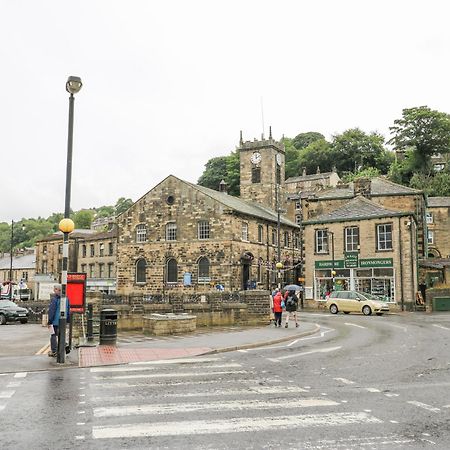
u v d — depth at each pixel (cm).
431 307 3938
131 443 684
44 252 7656
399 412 852
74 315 2047
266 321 2694
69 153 1451
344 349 1698
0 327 2877
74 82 1438
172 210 4975
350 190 5222
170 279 4938
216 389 1041
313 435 721
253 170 6338
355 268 4231
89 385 1084
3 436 717
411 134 8444
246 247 4909
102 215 15662
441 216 6081
